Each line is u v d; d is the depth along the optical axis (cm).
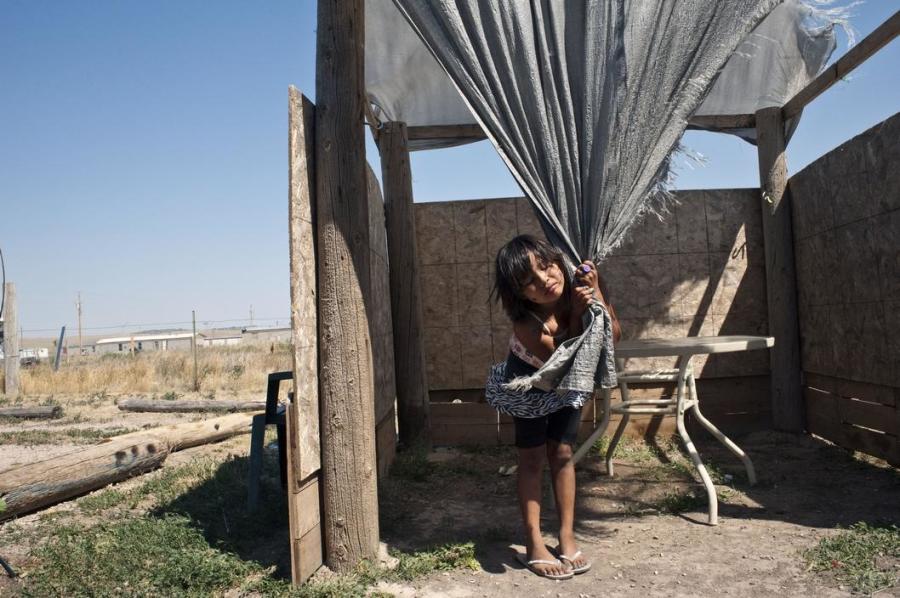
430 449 657
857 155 549
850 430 584
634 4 378
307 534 353
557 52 383
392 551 387
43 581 356
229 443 784
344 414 368
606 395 498
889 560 344
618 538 404
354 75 379
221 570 357
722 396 694
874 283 534
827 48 559
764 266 702
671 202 700
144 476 625
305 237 360
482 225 710
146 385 1502
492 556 381
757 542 384
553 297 341
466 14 382
